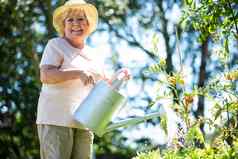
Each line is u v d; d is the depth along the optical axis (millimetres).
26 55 13711
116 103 4031
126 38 17250
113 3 14406
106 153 16609
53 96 4113
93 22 4305
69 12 4242
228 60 4500
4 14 13242
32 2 13383
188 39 17188
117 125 4078
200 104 14023
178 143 4258
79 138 4242
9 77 13812
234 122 4379
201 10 4562
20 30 13453
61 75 4027
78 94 4145
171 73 5047
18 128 13828
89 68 4203
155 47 4441
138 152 4523
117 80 4051
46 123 4121
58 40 4199
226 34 4520
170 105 4301
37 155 13875
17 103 13812
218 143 4289
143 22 17203
